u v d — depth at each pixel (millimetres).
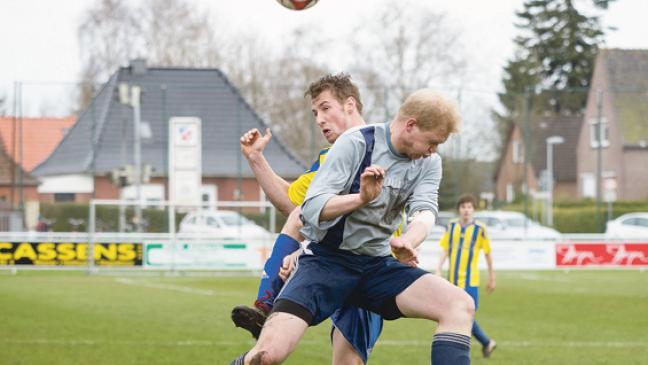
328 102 9133
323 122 9148
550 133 74938
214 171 55938
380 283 7867
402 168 7754
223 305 25031
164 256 36719
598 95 50188
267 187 8875
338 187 7508
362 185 7098
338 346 8820
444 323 7555
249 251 37062
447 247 18906
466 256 18781
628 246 39719
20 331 19453
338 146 7637
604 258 39594
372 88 48750
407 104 7512
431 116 7410
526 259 38969
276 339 7375
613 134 69812
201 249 36844
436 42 77062
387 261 7969
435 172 8070
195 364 15180
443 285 7691
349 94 9164
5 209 47906
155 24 82812
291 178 61594
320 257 7887
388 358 15953
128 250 36594
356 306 8195
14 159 48000
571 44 100062
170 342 17828
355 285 7887
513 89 97625
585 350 17312
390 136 7688
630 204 55312
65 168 50094
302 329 7520
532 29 101500
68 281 33562
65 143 49938
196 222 45844
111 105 56688
